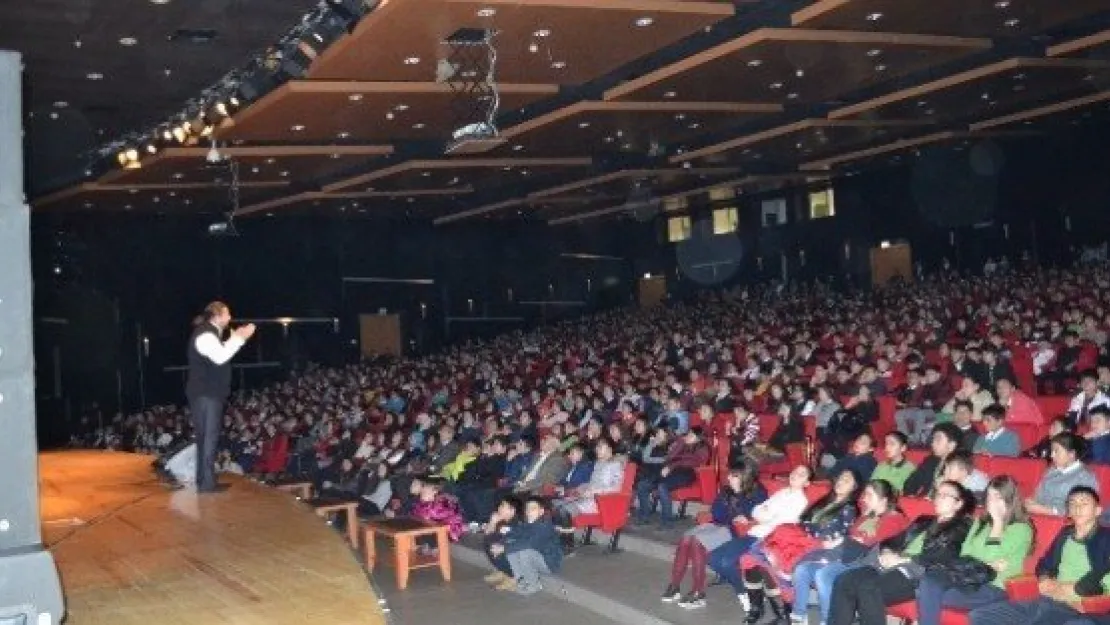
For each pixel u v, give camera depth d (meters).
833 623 7.05
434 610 10.70
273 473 20.12
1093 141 25.56
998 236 27.70
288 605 4.07
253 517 6.49
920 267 29.34
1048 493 7.89
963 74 17.11
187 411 25.38
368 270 32.47
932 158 28.77
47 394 25.88
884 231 30.22
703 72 15.66
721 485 11.70
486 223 35.03
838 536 7.90
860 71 16.47
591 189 27.41
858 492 8.15
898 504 8.04
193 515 6.62
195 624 3.80
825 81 17.03
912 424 12.88
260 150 19.33
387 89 15.19
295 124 17.48
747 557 8.24
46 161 19.34
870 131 22.20
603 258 37.53
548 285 36.09
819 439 12.97
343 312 31.84
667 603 9.27
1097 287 21.48
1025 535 6.59
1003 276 25.92
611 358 25.64
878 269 30.45
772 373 16.70
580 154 22.81
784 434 12.85
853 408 12.99
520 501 11.62
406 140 20.55
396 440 17.03
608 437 13.03
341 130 18.38
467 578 12.09
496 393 21.86
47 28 11.86
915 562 7.05
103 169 21.06
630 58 14.42
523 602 10.71
